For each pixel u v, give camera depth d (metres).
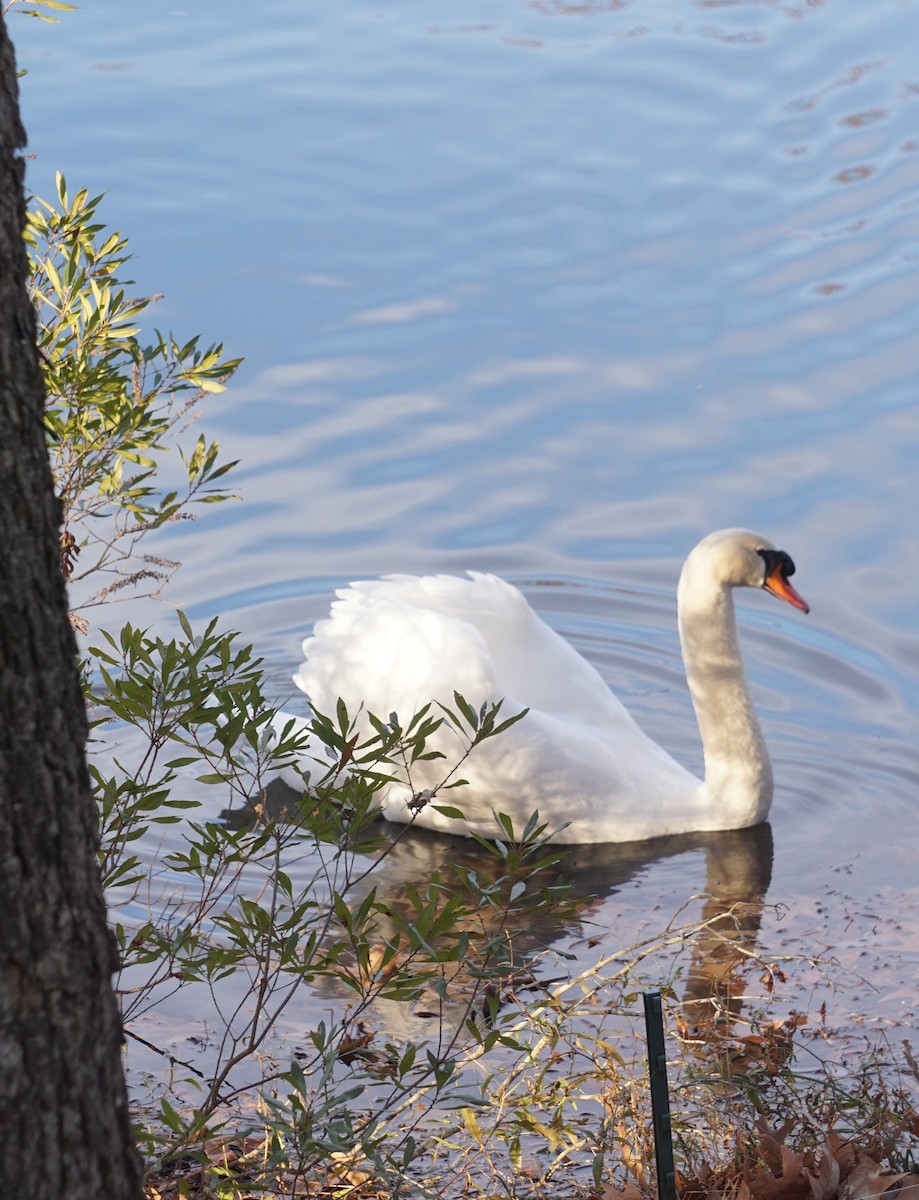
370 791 6.02
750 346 18.41
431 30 27.77
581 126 24.00
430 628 12.04
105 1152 3.99
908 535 14.99
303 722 12.36
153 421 7.96
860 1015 8.83
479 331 18.70
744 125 24.12
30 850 3.80
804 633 14.00
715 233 20.98
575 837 11.91
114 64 26.02
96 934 3.97
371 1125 5.92
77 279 7.79
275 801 12.07
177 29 27.58
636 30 27.81
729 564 11.92
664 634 14.35
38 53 26.41
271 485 16.14
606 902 10.80
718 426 16.95
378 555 15.16
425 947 5.80
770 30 27.72
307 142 23.30
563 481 16.17
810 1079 6.97
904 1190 6.12
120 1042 4.27
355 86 25.23
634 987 9.20
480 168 22.62
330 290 19.45
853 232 20.91
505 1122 6.80
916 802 11.80
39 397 3.94
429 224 21.08
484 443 16.77
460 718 11.81
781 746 12.70
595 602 14.68
